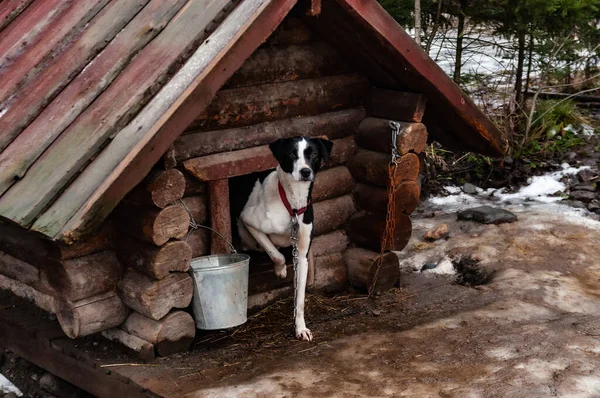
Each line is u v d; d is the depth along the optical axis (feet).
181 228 14.85
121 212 15.07
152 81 14.03
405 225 19.07
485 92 31.45
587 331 16.51
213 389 14.17
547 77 31.71
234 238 18.42
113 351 15.85
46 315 17.43
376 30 15.89
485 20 26.91
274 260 17.22
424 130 18.31
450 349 15.81
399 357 15.53
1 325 17.71
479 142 19.47
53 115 15.10
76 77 15.85
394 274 19.63
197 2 15.57
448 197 26.73
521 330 16.55
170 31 15.29
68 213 12.71
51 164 13.88
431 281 20.39
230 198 17.99
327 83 18.24
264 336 16.85
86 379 15.65
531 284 19.34
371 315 18.02
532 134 30.04
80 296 14.96
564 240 22.11
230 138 16.55
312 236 17.03
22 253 15.75
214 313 15.80
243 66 16.55
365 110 19.21
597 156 29.01
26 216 12.99
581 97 34.09
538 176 27.99
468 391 13.85
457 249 21.93
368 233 19.12
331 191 18.94
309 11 14.94
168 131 13.28
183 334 15.69
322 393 13.97
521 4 24.63
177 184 14.56
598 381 14.05
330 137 18.67
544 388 13.80
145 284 14.96
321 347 16.19
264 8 13.83
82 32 16.96
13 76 16.80
